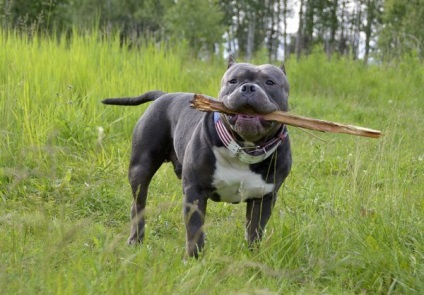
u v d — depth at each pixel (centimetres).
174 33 2992
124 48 1119
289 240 446
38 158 664
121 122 862
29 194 610
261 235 462
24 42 1017
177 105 518
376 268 426
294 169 745
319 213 549
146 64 1084
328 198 598
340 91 1520
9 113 761
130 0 3619
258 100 408
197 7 3042
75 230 403
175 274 391
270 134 437
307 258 445
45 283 341
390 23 2333
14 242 407
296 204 601
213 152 442
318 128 418
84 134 772
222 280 394
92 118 832
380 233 464
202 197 456
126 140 814
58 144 751
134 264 399
